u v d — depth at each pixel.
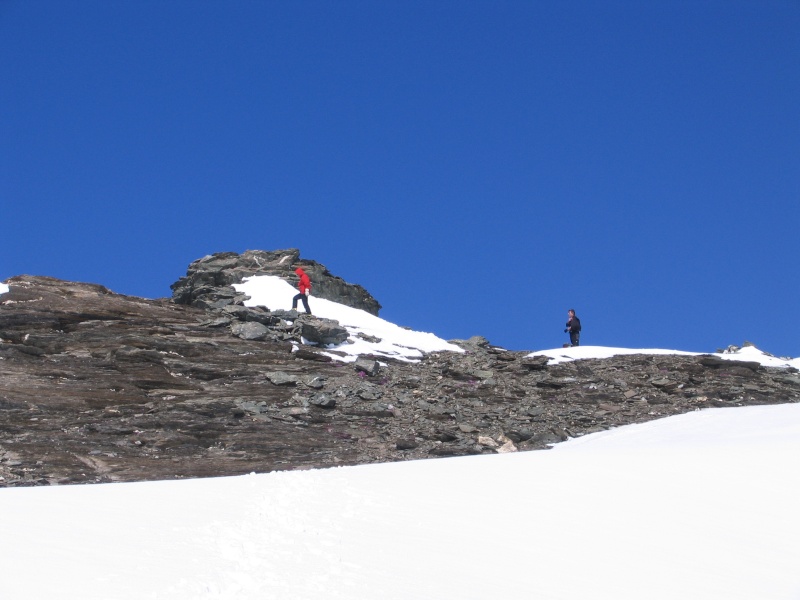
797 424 25.61
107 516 10.83
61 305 36.56
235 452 26.67
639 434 28.91
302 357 36.88
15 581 7.96
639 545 11.43
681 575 10.41
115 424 27.27
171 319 38.12
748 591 10.07
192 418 28.56
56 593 7.77
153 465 24.73
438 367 38.41
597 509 12.92
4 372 29.81
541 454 18.27
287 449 27.30
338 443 28.38
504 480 14.48
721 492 14.16
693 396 35.50
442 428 30.75
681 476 15.03
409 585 9.07
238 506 11.89
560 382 36.81
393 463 17.64
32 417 26.84
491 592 9.17
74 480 22.78
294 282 47.38
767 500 13.80
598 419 32.78
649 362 40.44
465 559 10.23
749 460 16.20
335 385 34.03
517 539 11.26
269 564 9.21
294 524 10.97
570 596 9.37
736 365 39.91
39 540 9.38
